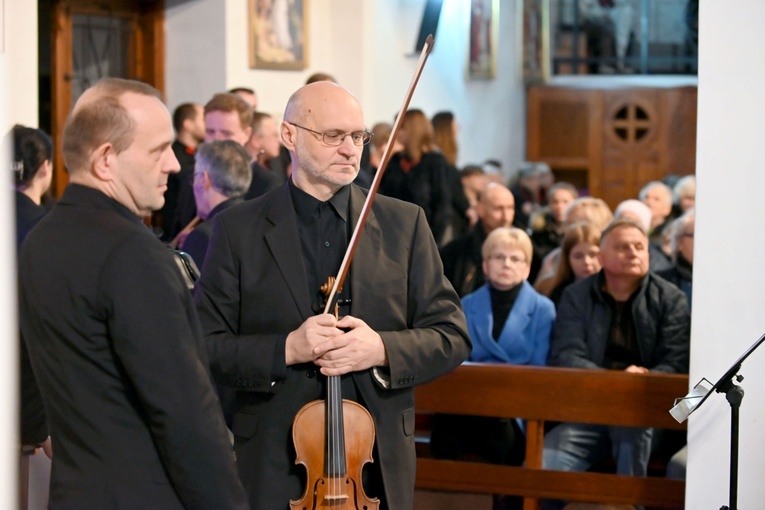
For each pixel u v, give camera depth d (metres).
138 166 2.27
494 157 11.90
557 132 12.76
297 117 2.75
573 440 4.05
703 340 3.23
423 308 2.84
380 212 2.88
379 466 2.71
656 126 12.58
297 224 2.81
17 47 3.55
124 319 2.15
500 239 4.45
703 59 3.16
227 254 2.81
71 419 2.21
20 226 3.58
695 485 3.28
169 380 2.15
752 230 3.17
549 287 4.99
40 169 3.66
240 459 2.76
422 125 6.86
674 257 5.09
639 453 3.96
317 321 2.63
